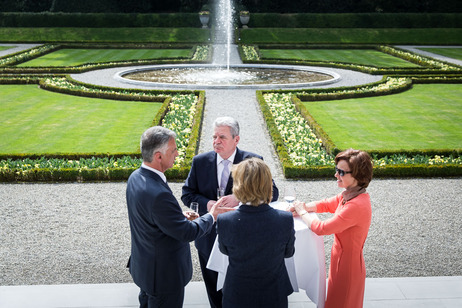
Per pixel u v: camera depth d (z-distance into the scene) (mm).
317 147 11625
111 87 18812
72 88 18891
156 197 3543
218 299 4719
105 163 10156
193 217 4129
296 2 49531
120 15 43281
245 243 3334
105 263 6348
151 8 50219
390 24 43906
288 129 13078
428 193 8961
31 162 10078
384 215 7922
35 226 7473
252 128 13641
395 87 19188
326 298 4547
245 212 3373
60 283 5852
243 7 47625
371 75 23828
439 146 12109
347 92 18281
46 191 9039
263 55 32375
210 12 46219
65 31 41312
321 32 41562
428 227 7461
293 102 16766
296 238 4332
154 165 3713
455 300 4980
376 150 11148
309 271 4496
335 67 26750
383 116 15273
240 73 24859
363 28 43250
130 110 15852
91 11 46406
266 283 3430
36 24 42625
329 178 9922
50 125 13898
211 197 4621
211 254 4262
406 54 31094
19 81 20547
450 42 39531
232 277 3482
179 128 13008
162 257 3744
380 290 5176
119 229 7383
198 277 6043
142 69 25438
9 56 28781
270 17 43969
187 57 28969
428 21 43656
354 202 3902
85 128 13586
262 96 17375
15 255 6543
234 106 16562
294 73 25109
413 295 5078
